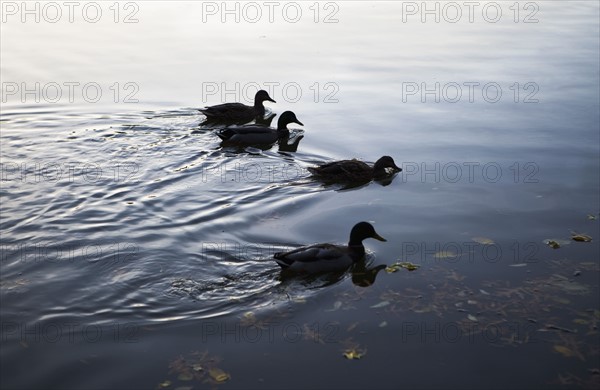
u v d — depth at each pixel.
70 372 9.28
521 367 9.34
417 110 19.55
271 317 10.51
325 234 13.01
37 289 11.20
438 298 10.92
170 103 20.22
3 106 19.59
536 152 16.52
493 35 27.12
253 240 12.79
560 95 20.19
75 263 11.95
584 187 14.67
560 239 12.61
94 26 29.42
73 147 17.05
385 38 27.03
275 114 19.69
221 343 9.89
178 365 9.42
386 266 11.91
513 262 11.89
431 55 24.55
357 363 9.46
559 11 31.27
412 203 14.30
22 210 13.82
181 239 12.78
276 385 9.03
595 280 11.28
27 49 25.83
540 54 24.25
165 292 11.14
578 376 9.15
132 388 8.98
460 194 14.61
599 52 24.17
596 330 10.04
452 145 17.14
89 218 13.55
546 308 10.59
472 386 9.01
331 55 24.84
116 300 10.93
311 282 11.50
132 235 12.92
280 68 23.45
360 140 17.66
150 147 17.25
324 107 20.03
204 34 27.95
